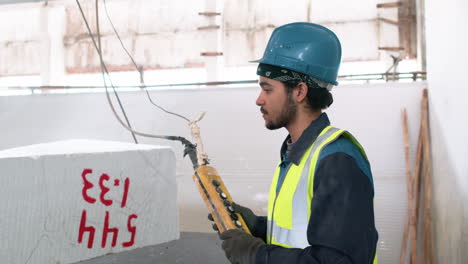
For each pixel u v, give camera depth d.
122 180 0.73
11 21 3.08
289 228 0.72
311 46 0.75
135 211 0.76
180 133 2.48
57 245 0.64
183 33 2.88
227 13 2.82
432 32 2.11
